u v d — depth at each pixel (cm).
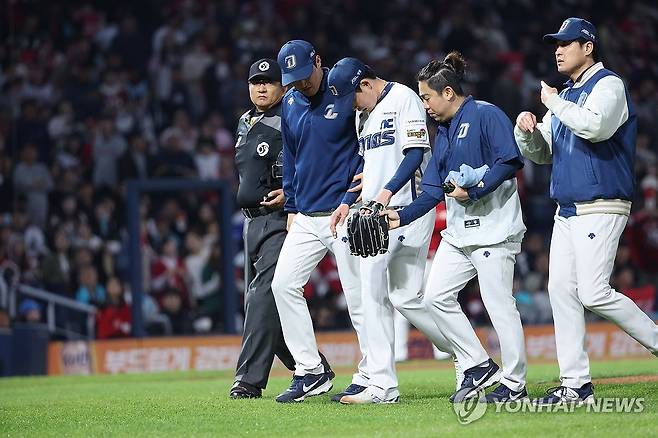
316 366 2367
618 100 2008
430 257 3919
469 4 7781
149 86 6812
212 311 5619
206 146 6550
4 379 4353
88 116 6544
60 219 5838
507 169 2083
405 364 4416
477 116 2128
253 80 2505
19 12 6800
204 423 1995
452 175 2086
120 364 4844
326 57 7369
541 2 8038
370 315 2206
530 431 1720
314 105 2278
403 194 2230
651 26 8100
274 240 2508
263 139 2505
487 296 2141
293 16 7462
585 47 2103
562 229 2122
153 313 5438
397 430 1805
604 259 2067
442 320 2200
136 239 4838
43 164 6134
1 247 5581
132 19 6962
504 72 7244
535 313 5656
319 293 5634
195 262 5653
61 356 4812
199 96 6825
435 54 7538
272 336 2484
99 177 6244
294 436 1794
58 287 5472
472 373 2198
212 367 4919
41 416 2242
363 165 2294
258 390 2488
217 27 7125
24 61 6656
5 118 6262
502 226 2130
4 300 5212
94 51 6875
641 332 2106
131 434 1883
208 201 5950
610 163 2061
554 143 2134
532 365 4412
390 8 7769
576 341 2098
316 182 2302
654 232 6241
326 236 2314
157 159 6412
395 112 2191
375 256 2192
